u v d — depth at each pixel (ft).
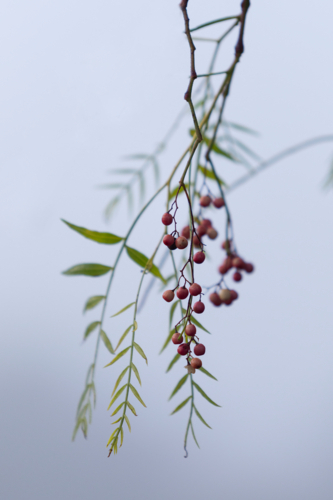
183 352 1.82
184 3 1.79
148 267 1.90
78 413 1.88
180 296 1.82
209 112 1.92
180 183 1.79
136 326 1.85
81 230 1.92
